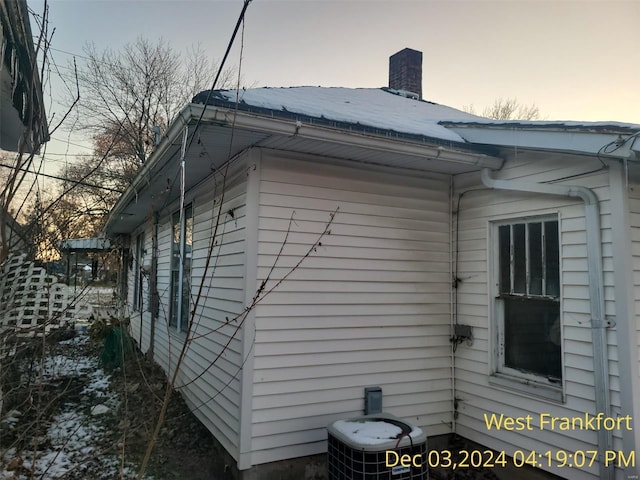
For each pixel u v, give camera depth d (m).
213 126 3.24
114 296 7.45
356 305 4.34
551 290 3.83
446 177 4.96
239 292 4.04
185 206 6.61
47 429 4.92
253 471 3.72
